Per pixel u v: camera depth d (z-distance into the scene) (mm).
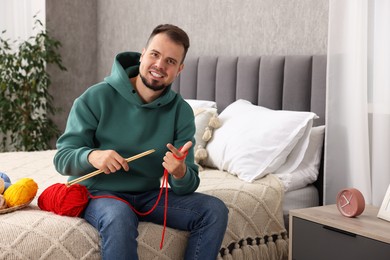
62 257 1589
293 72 2764
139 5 4051
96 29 4566
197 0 3512
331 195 2387
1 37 4379
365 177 2252
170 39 1854
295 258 2088
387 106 2201
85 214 1728
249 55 3143
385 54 2203
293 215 2090
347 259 1877
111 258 1576
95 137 1915
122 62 2041
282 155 2479
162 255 1811
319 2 2754
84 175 1821
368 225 1891
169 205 1861
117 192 1892
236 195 2168
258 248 2186
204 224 1793
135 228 1652
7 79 4109
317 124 2662
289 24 2916
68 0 4375
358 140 2258
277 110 2748
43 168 2705
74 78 4488
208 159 2734
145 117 1929
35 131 4352
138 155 1753
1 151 4445
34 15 4324
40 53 4113
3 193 1811
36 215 1696
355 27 2256
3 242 1516
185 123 2010
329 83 2348
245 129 2627
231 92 3127
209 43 3436
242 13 3193
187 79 3432
